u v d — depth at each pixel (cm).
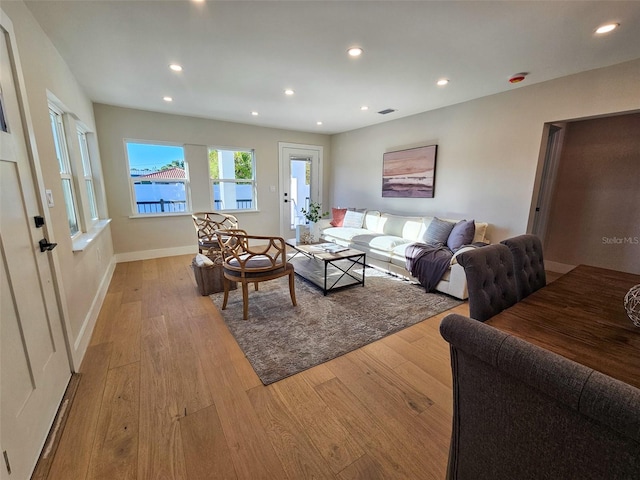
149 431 140
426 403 160
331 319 257
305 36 214
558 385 52
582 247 378
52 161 192
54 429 140
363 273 343
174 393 166
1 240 115
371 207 541
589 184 365
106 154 410
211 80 303
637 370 82
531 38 212
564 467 57
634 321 108
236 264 267
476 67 264
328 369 189
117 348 211
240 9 182
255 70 276
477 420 72
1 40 134
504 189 339
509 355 58
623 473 49
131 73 284
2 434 101
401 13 184
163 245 472
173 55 246
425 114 423
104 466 122
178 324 247
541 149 307
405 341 224
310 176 615
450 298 307
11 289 118
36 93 180
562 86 283
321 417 150
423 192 433
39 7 177
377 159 517
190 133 467
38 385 132
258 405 158
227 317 260
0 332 107
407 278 361
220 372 185
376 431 142
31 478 117
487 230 356
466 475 79
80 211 270
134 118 422
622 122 337
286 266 275
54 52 225
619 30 199
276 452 130
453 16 186
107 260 364
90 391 166
